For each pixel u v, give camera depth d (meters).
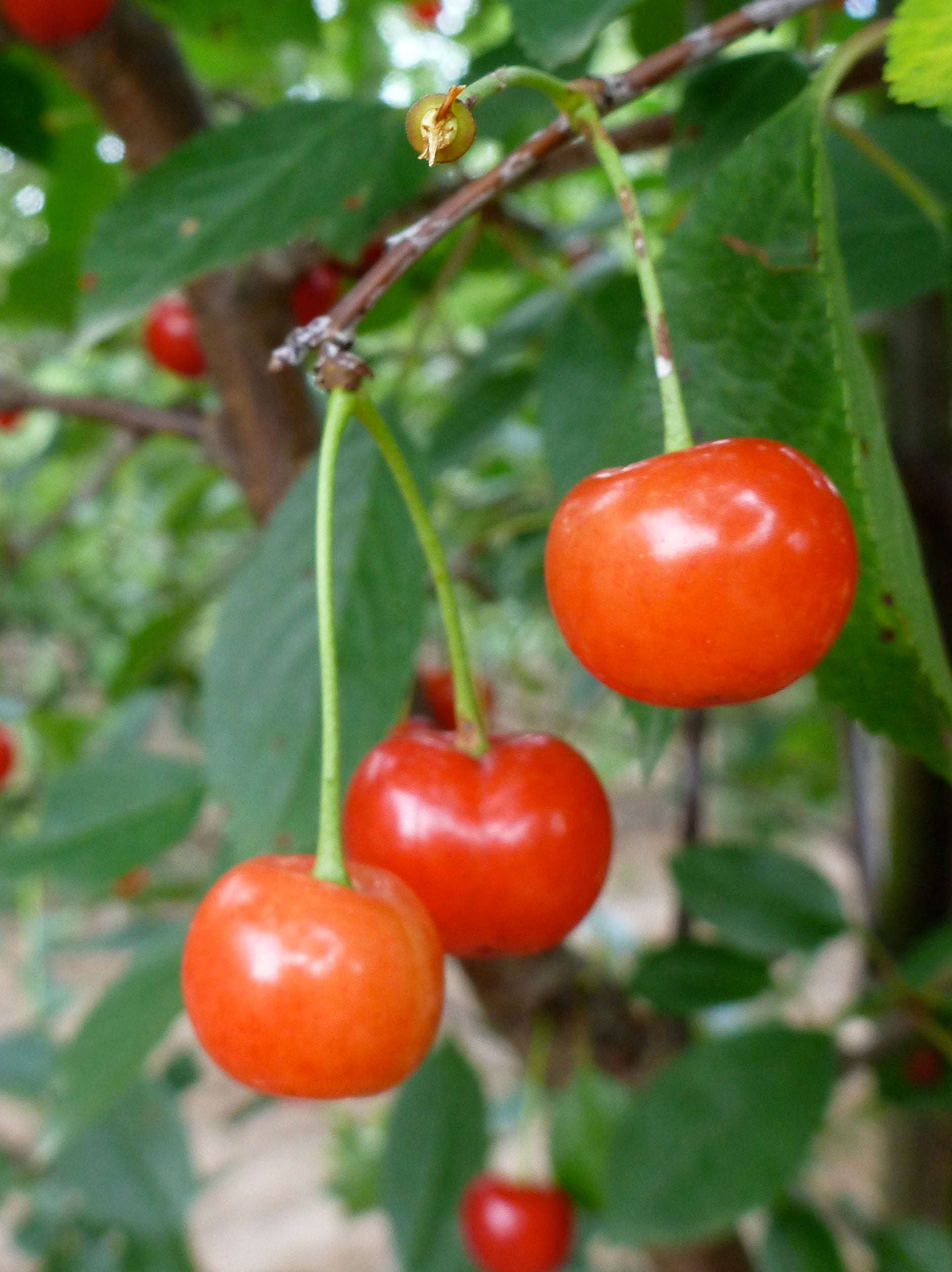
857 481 0.11
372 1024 0.11
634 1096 0.25
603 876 0.14
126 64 0.19
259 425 0.21
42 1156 0.17
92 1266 0.34
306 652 0.16
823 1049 0.20
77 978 0.73
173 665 0.45
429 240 0.12
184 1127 0.33
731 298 0.12
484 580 0.37
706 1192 0.19
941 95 0.11
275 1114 0.70
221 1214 0.62
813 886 0.22
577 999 0.26
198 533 0.49
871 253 0.17
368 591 0.16
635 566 0.11
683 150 0.15
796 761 0.47
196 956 0.12
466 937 0.13
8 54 0.23
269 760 0.15
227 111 0.29
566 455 0.18
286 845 0.15
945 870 0.27
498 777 0.13
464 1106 0.27
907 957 0.22
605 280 0.19
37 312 0.29
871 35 0.12
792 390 0.12
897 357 0.24
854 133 0.15
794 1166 0.19
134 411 0.24
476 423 0.24
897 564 0.11
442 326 0.36
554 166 0.18
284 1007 0.11
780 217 0.12
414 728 0.16
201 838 0.48
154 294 0.16
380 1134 0.47
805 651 0.11
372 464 0.16
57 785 0.19
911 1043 0.23
